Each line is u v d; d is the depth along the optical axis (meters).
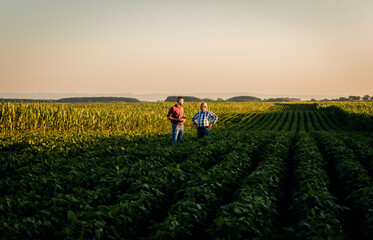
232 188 6.84
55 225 4.37
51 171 7.45
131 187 5.94
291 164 10.73
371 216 4.78
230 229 4.11
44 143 11.36
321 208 5.08
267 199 5.41
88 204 5.04
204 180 6.28
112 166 8.20
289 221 5.32
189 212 4.86
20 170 7.25
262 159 10.32
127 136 14.67
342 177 7.74
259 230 4.24
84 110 23.67
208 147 10.80
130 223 4.70
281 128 32.34
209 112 13.76
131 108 42.50
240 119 42.12
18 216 4.64
